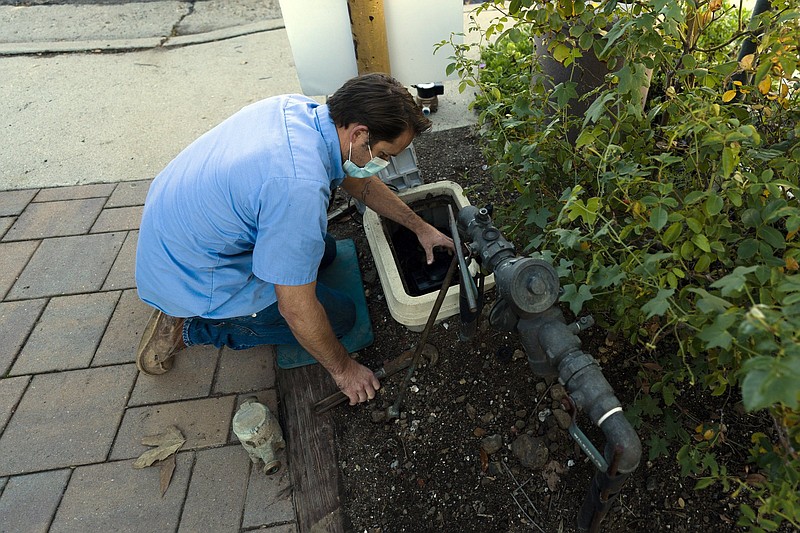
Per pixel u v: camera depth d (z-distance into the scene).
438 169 2.80
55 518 1.77
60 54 4.03
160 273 1.71
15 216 2.78
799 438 1.03
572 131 2.31
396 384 2.01
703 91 1.62
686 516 1.59
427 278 2.21
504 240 1.41
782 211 1.19
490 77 2.82
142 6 4.65
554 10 1.71
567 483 1.70
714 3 1.74
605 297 1.66
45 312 2.36
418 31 2.39
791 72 1.41
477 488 1.73
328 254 2.34
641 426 1.73
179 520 1.74
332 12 2.23
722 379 1.31
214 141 1.58
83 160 3.10
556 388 1.88
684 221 1.43
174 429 1.96
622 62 2.03
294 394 2.01
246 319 1.92
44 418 2.02
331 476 1.81
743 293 1.26
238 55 3.96
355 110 1.43
